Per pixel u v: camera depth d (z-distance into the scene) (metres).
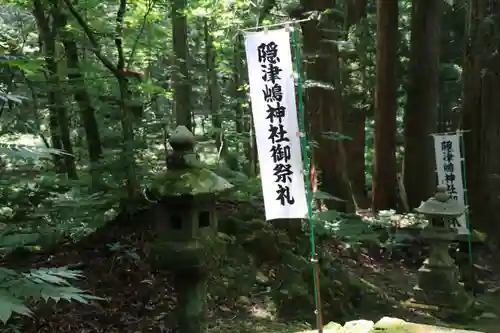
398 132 14.62
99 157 6.06
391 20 9.86
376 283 6.42
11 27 8.18
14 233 5.10
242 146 13.35
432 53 9.61
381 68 9.97
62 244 5.27
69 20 6.04
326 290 5.27
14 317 3.81
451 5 13.09
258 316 4.79
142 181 5.78
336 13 7.09
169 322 4.14
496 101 8.38
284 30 3.20
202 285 2.78
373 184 10.27
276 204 3.27
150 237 5.18
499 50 8.25
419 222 8.50
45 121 9.67
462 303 5.70
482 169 8.49
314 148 7.20
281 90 3.22
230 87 12.73
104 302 4.30
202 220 2.75
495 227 8.31
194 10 8.02
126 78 5.63
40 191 5.99
